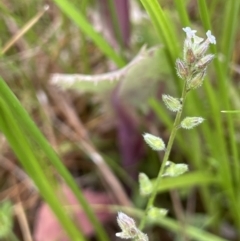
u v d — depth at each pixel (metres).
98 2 0.14
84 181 0.18
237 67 0.17
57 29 0.17
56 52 0.16
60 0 0.11
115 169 0.18
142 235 0.08
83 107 0.19
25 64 0.17
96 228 0.14
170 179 0.13
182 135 0.16
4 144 0.17
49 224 0.16
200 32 0.15
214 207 0.16
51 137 0.17
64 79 0.14
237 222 0.14
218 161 0.13
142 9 0.17
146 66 0.13
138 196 0.17
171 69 0.12
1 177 0.18
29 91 0.17
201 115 0.13
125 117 0.16
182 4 0.10
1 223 0.14
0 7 0.14
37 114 0.18
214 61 0.11
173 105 0.08
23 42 0.16
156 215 0.10
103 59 0.17
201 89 0.15
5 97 0.09
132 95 0.15
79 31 0.15
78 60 0.17
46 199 0.12
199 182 0.14
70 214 0.15
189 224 0.16
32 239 0.17
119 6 0.14
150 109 0.16
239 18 0.16
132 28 0.16
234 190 0.14
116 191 0.16
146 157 0.18
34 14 0.16
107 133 0.19
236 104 0.15
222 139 0.13
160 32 0.11
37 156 0.14
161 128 0.17
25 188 0.17
